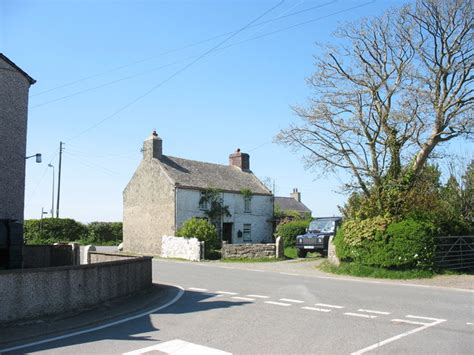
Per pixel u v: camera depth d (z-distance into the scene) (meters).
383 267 19.69
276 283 16.98
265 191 46.44
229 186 42.88
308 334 8.53
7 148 17.92
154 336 8.50
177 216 37.81
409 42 23.47
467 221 24.27
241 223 43.19
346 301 12.54
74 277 10.95
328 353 7.21
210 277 19.27
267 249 31.00
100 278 11.90
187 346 7.73
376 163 23.50
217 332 8.75
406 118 22.89
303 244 31.30
